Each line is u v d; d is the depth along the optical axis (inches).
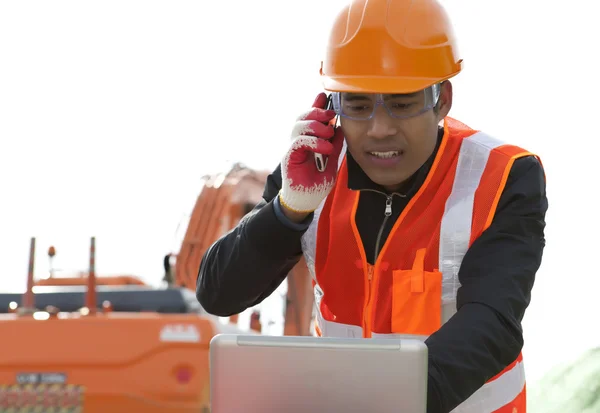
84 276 357.7
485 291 90.1
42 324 244.1
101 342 243.8
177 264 345.7
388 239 101.1
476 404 100.5
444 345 85.9
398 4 95.7
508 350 88.4
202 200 347.9
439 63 94.9
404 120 92.2
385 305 102.0
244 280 100.7
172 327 243.1
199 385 242.2
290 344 75.9
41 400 242.5
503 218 96.1
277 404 76.4
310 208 95.6
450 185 99.9
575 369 189.2
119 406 241.0
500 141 101.7
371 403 75.4
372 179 96.2
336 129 96.2
